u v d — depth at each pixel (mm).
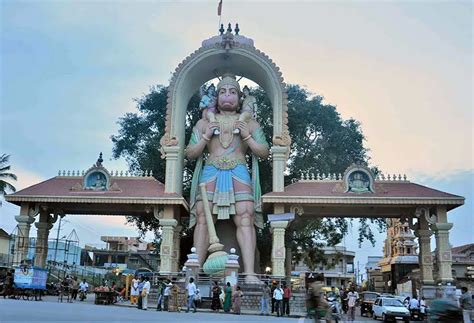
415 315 27953
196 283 26781
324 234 39656
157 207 29516
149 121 40062
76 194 29375
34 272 25969
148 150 38375
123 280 47312
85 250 68062
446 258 27453
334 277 83250
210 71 33688
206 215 29531
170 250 28781
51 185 30484
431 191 28641
